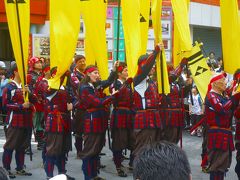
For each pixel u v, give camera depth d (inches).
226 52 296.7
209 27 812.6
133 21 294.2
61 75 287.6
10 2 292.5
